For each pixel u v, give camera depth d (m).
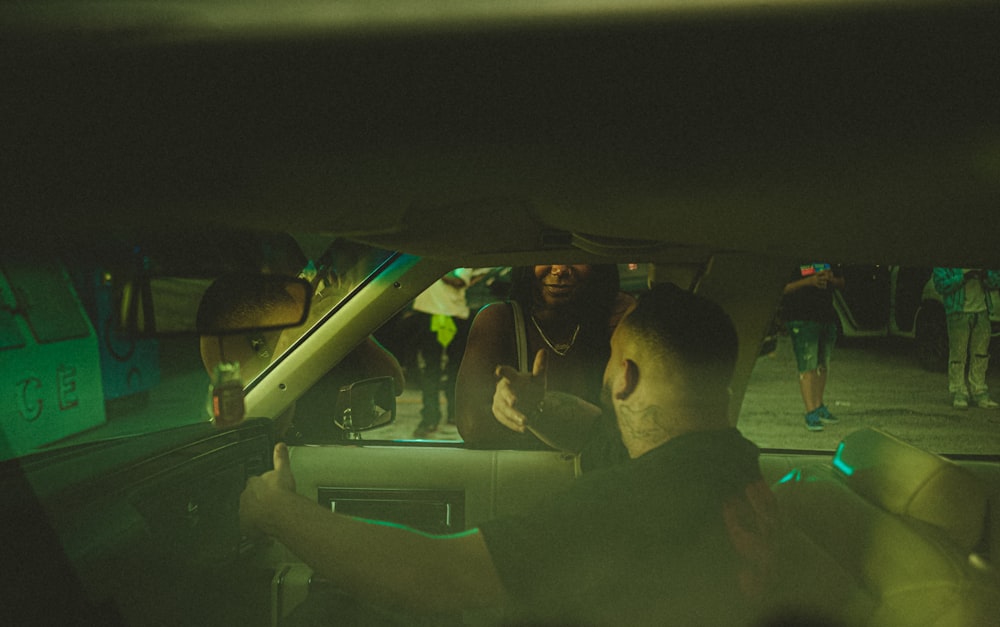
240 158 0.76
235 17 0.71
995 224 0.79
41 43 0.72
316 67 0.71
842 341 10.33
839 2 0.65
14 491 1.24
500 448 2.42
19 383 3.57
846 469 1.52
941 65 0.66
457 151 0.74
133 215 0.86
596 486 1.16
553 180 0.78
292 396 2.21
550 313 2.40
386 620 1.85
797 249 0.93
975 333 6.93
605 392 1.33
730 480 1.15
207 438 1.77
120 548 1.32
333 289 2.18
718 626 1.12
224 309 1.32
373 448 2.39
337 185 0.79
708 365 1.21
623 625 1.12
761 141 0.71
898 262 0.97
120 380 4.46
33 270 3.71
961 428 6.28
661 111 0.70
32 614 1.10
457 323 5.76
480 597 1.11
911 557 1.23
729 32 0.67
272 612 2.07
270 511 1.21
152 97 0.73
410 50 0.70
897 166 0.71
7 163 0.78
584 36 0.68
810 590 1.31
